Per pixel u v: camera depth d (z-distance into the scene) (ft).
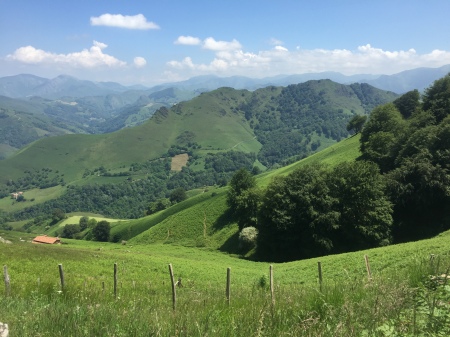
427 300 17.53
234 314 20.85
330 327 16.93
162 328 17.74
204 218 331.16
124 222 491.31
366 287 23.68
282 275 121.70
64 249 158.10
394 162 214.90
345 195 192.95
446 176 174.50
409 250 103.86
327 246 187.42
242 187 287.89
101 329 18.21
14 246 129.90
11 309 26.50
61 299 31.32
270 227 208.03
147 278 111.65
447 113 249.55
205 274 131.85
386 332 14.80
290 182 203.31
